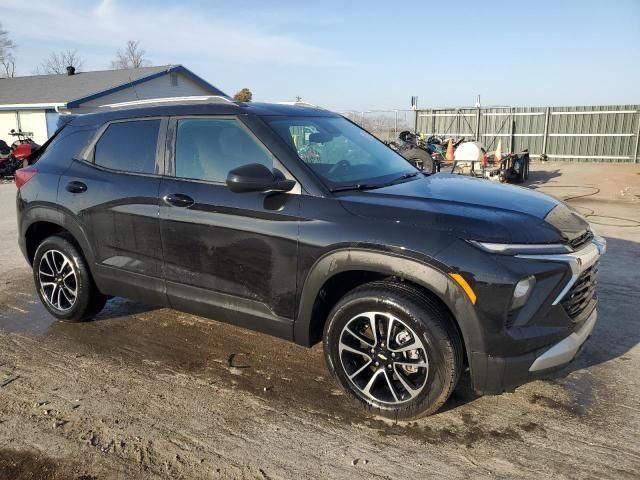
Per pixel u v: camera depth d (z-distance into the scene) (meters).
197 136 3.79
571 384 3.60
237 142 3.62
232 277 3.58
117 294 4.27
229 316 3.67
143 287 4.05
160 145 3.95
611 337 4.32
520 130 23.77
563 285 2.91
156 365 3.95
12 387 3.62
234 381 3.71
